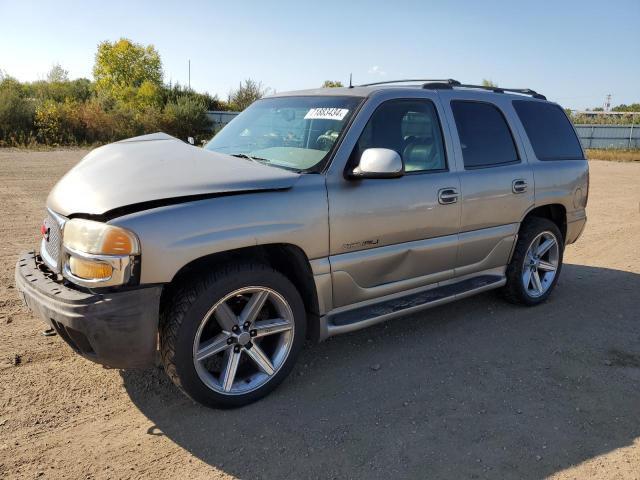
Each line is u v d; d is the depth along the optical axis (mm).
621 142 33781
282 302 3318
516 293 4957
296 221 3248
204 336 3258
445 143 4191
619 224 9203
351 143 3572
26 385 3400
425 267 4094
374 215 3633
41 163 14398
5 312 4438
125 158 3498
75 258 2826
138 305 2789
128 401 3299
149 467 2717
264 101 4578
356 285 3678
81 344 2869
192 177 3109
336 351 4078
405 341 4293
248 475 2684
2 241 6453
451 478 2705
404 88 4059
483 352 4141
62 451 2811
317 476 2689
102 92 30094
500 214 4539
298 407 3299
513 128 4793
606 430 3160
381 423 3156
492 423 3191
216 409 3229
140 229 2748
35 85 32906
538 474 2754
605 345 4340
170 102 28641
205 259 3131
